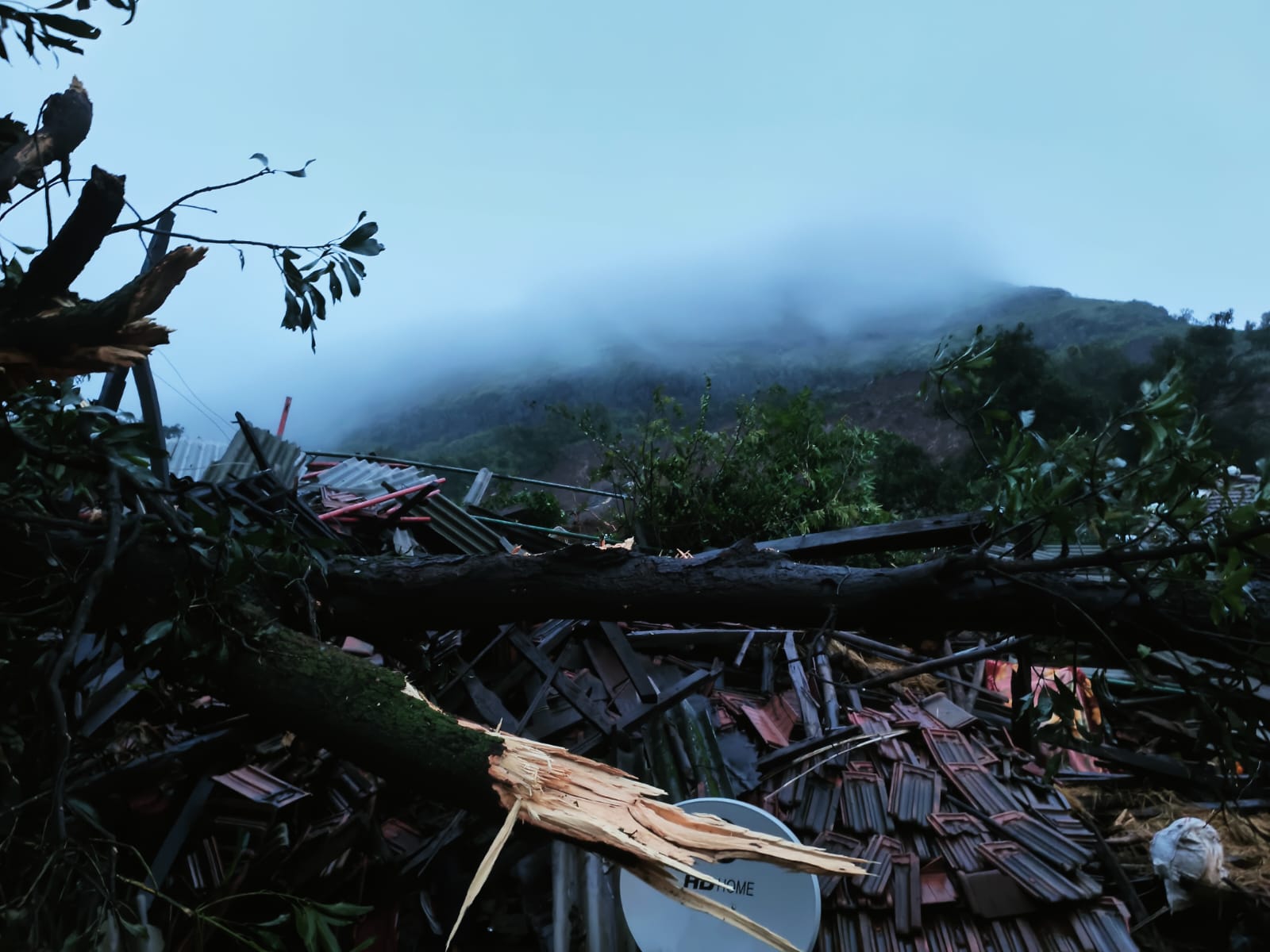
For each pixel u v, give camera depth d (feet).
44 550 10.36
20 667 9.25
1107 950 13.96
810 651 20.43
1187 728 19.25
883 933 14.42
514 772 8.42
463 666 17.83
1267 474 10.89
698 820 7.84
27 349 8.59
